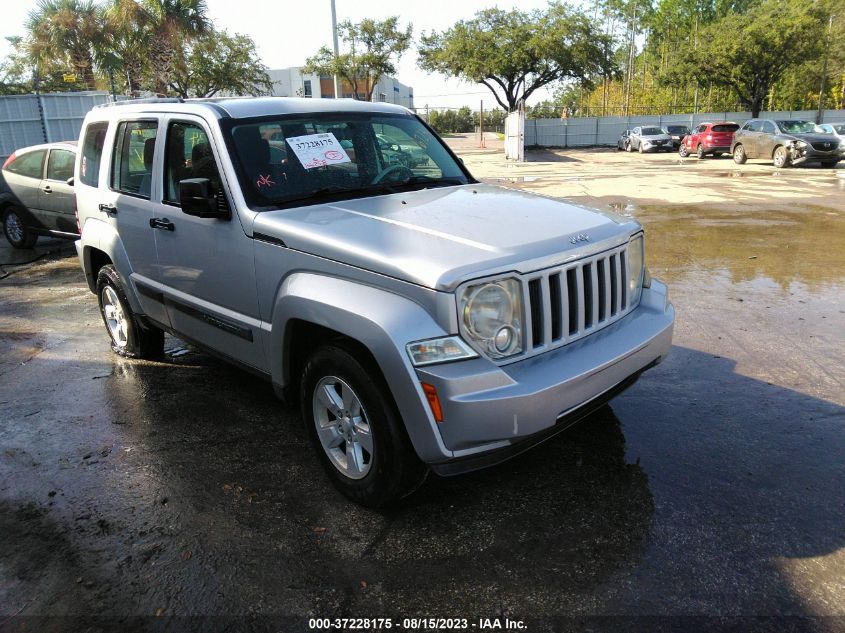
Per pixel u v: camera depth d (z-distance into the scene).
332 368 3.12
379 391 2.91
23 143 15.78
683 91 51.56
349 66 33.44
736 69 39.06
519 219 3.33
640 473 3.48
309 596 2.66
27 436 4.15
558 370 2.85
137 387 4.90
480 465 2.86
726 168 23.22
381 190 4.01
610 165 26.00
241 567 2.84
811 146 21.36
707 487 3.32
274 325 3.36
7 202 10.59
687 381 4.66
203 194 3.52
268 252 3.40
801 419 4.04
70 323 6.64
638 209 13.17
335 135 4.11
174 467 3.72
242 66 32.16
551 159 30.70
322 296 3.02
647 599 2.57
